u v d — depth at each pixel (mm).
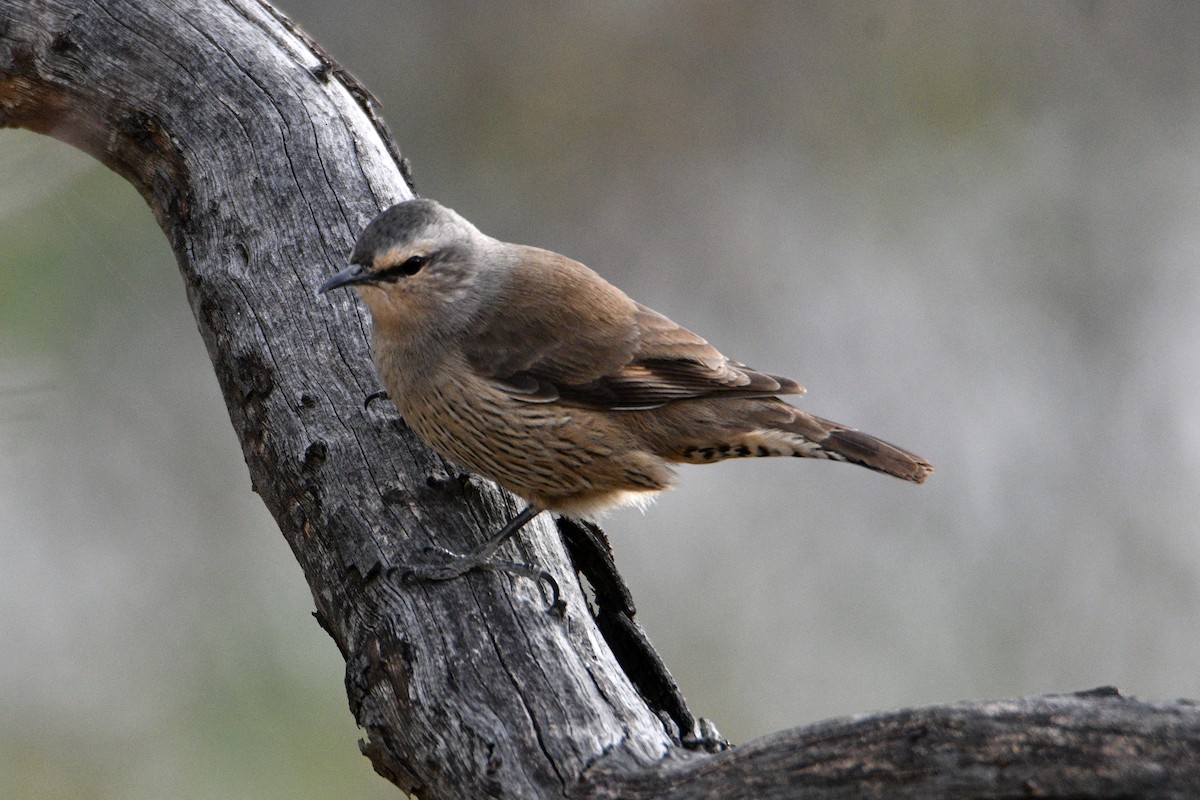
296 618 13164
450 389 8016
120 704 12633
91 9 9602
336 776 12203
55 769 12242
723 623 14055
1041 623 14188
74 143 9812
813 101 16719
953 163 16516
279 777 12273
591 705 6367
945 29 16594
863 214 16453
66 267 12672
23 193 9727
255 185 9031
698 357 8484
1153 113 16344
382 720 6570
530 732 6180
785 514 14812
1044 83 16547
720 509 14789
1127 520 14703
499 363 8078
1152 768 4887
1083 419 15273
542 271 8477
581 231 16188
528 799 5902
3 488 13273
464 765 6156
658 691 7863
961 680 13812
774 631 14023
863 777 5223
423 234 7984
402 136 15969
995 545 14719
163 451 13812
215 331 8570
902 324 15906
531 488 8305
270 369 8219
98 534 13516
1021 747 5043
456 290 8125
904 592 14383
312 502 7652
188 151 9320
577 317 8281
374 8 16188
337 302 8547
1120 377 15391
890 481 15031
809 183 16594
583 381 8188
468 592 7023
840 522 14797
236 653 13008
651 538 14500
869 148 16641
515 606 6961
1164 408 15180
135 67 9531
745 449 8422
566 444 8180
